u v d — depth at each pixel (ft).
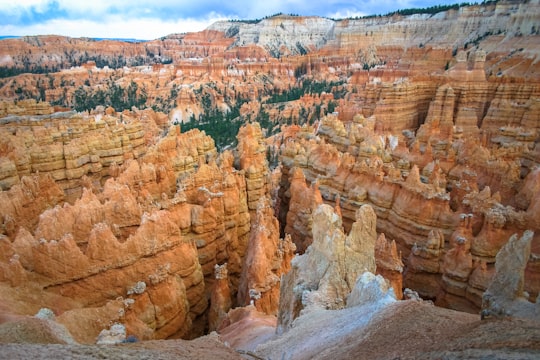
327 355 44.50
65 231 97.60
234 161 190.39
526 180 149.79
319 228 78.48
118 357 36.96
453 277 108.27
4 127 199.72
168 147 178.60
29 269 84.38
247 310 93.20
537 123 256.11
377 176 149.18
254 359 52.08
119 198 110.22
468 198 127.75
